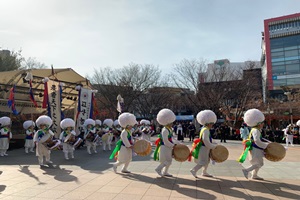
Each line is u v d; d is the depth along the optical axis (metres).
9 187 5.97
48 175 7.34
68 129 11.17
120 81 32.91
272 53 50.78
